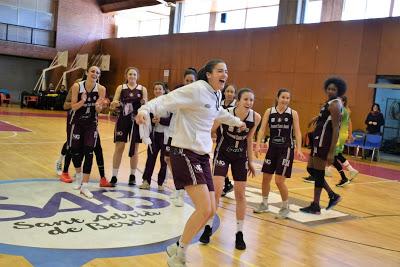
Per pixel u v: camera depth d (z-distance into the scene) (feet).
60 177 21.02
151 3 72.02
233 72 58.18
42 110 68.59
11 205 15.71
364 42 44.88
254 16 64.03
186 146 10.47
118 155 20.16
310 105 49.57
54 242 12.41
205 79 10.77
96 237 13.12
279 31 52.70
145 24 86.53
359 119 45.14
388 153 45.32
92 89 17.94
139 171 24.80
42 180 20.16
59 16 78.07
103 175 19.92
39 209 15.49
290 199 21.24
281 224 16.53
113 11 80.53
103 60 78.59
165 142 19.35
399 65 42.16
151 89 71.72
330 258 13.21
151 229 14.35
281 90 16.81
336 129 17.63
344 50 46.55
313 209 18.65
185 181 10.40
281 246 13.94
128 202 17.46
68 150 19.11
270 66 53.72
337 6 52.49
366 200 22.76
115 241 12.93
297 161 36.32
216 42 60.70
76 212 15.51
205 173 10.78
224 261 12.15
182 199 17.65
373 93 44.11
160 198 18.60
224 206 18.60
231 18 67.62
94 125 18.25
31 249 11.73
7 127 41.45
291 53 51.44
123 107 19.75
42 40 77.61
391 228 17.49
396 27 42.39
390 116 44.75
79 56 77.87
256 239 14.42
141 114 10.03
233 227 15.58
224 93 17.65
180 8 72.95
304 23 51.49
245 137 13.55
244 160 13.56
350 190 25.32
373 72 44.16
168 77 68.59
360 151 44.04
